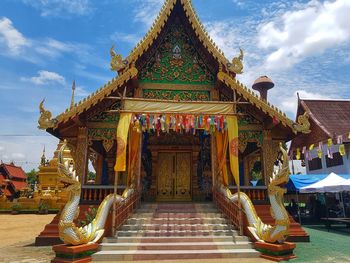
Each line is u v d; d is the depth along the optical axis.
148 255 9.01
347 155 25.31
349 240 12.98
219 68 13.88
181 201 16.34
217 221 11.73
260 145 13.94
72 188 8.86
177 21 15.54
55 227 11.86
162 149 17.19
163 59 15.18
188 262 8.59
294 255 9.18
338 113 29.52
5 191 55.50
